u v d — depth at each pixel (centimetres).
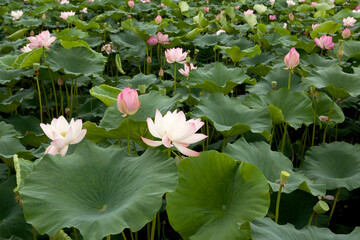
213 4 966
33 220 145
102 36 581
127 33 566
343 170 244
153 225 194
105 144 245
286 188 201
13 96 380
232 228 169
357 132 343
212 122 248
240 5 891
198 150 320
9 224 203
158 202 148
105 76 461
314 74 301
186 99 332
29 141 295
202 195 187
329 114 291
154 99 259
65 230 210
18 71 390
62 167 170
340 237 152
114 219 143
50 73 366
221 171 189
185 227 181
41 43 357
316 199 220
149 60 470
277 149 319
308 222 212
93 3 783
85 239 137
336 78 298
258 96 293
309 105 280
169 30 595
